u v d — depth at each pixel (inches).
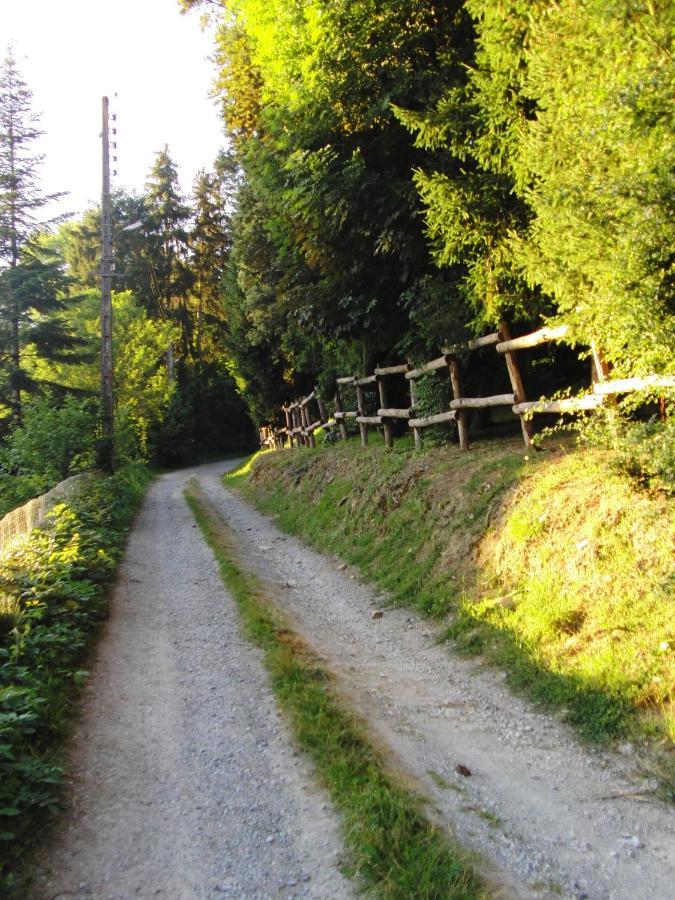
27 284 1056.2
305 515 529.3
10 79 1083.9
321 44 417.1
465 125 310.7
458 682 224.8
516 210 298.2
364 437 563.8
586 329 237.1
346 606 327.6
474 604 266.8
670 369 202.2
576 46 199.0
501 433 428.5
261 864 135.9
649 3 169.3
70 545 359.3
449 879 125.6
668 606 198.8
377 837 136.8
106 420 813.9
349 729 185.6
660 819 144.8
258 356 1032.2
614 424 240.2
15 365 1069.1
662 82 166.4
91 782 169.0
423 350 441.7
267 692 218.7
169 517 645.3
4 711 180.7
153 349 1637.6
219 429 2074.3
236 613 307.1
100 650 267.0
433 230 337.1
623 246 189.2
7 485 736.3
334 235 440.1
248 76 730.2
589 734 179.3
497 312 334.0
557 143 209.6
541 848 138.9
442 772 169.8
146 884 131.6
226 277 1085.1
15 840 141.5
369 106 404.5
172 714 207.5
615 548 227.6
